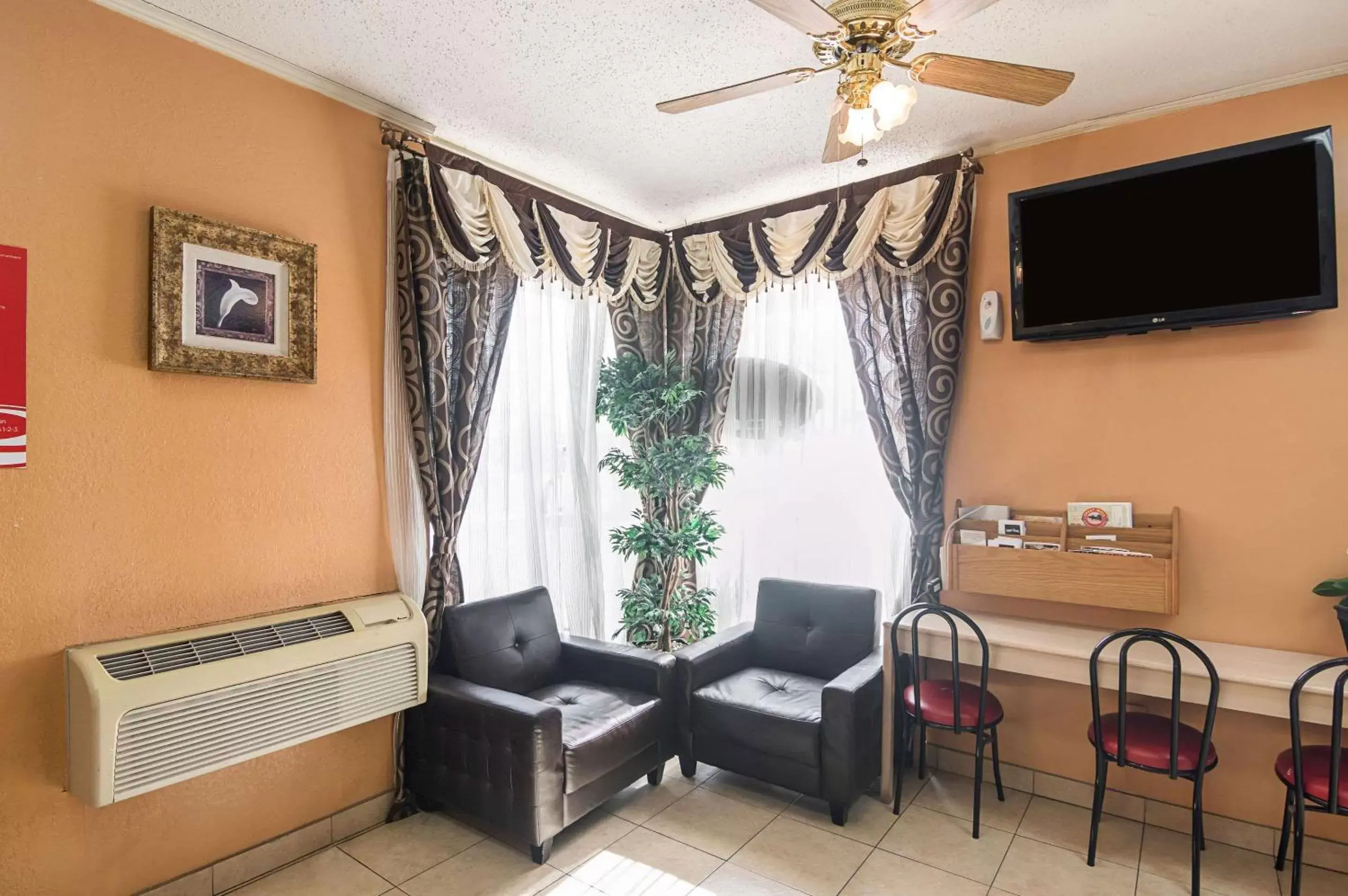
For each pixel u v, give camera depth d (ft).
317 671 7.82
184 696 6.79
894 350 10.85
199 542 7.58
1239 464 8.79
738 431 12.86
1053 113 9.43
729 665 10.93
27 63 6.47
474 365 9.96
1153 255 8.77
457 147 10.48
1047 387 10.03
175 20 7.32
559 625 11.74
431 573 9.53
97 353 6.88
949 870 8.10
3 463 6.30
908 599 10.89
